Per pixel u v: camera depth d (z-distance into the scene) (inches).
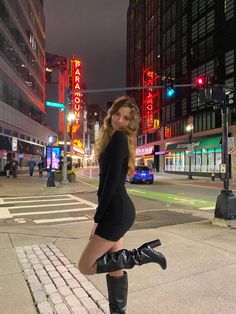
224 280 186.1
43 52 2645.2
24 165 1974.7
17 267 212.4
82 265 116.0
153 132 2591.0
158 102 2461.9
